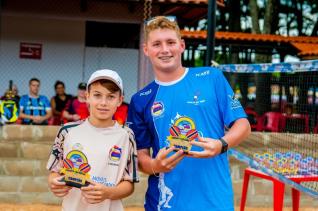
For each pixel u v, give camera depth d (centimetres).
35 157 742
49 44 1120
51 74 1125
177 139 251
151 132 282
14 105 799
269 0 1862
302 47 1259
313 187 495
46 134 782
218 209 265
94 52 1130
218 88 277
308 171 491
